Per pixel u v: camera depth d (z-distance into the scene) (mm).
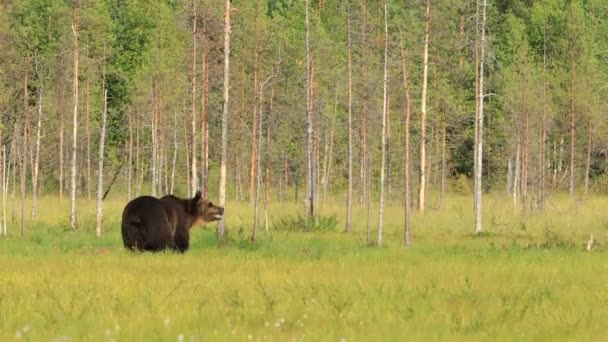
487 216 56688
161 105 71938
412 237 42594
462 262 27156
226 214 54656
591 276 22750
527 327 14617
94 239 36969
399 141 77875
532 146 78938
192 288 19047
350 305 16422
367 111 56906
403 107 68188
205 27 53375
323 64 71812
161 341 12602
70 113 79938
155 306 16125
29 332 13352
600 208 65000
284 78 75688
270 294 17578
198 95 64188
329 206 63500
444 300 17672
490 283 20734
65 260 26203
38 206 58188
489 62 53188
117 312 15609
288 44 79125
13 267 23938
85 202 65875
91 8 80125
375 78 54812
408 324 14422
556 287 19922
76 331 13469
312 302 16703
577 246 36219
